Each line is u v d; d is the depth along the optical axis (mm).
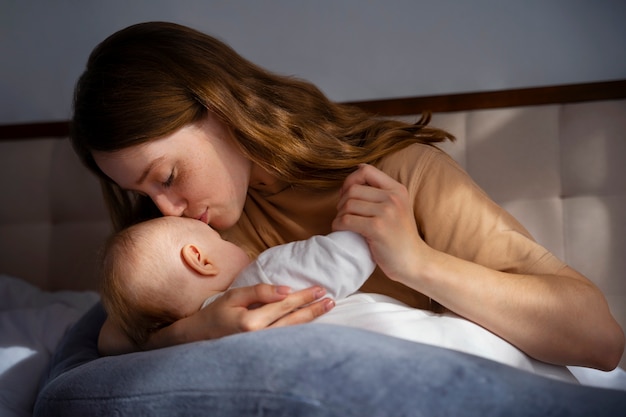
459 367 716
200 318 955
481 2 1994
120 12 2195
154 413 804
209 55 1109
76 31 2217
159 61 1062
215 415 757
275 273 962
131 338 1090
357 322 915
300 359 749
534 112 1861
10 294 1863
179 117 1046
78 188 2109
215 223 1144
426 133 1229
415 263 924
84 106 1064
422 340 896
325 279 940
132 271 1044
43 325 1538
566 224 1813
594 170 1804
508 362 921
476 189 1067
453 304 934
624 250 1770
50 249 2129
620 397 669
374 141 1158
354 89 2084
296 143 1111
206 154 1076
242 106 1091
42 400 977
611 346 952
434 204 1047
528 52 1971
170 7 2166
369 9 2066
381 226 923
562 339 936
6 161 2139
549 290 936
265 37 2125
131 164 1041
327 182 1132
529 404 666
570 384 713
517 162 1853
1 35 2244
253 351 785
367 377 709
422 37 2037
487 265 1016
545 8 1956
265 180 1194
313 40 2100
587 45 1938
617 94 1822
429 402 680
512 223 1038
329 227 1181
